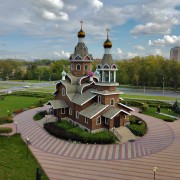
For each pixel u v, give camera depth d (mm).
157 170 35250
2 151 41250
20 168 34906
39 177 29703
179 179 32750
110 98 52312
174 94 119562
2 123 59750
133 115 66875
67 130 51625
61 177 32812
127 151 42344
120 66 170625
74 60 60688
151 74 138750
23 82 190750
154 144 46031
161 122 62656
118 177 33031
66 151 41969
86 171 34750
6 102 89750
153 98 101562
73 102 56312
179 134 52750
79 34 60531
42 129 54906
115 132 49469
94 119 50438
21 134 51188
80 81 59219
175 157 40094
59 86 62469
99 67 52938
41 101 85188
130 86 160125
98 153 41281
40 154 40562
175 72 133500
